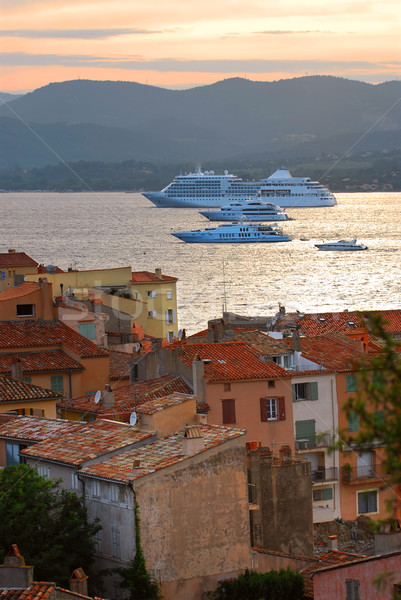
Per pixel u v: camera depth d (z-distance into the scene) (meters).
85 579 86.56
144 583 91.81
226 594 94.19
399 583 82.75
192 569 95.44
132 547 93.06
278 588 93.88
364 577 84.88
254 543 107.44
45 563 90.62
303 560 102.00
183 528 95.31
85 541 94.31
